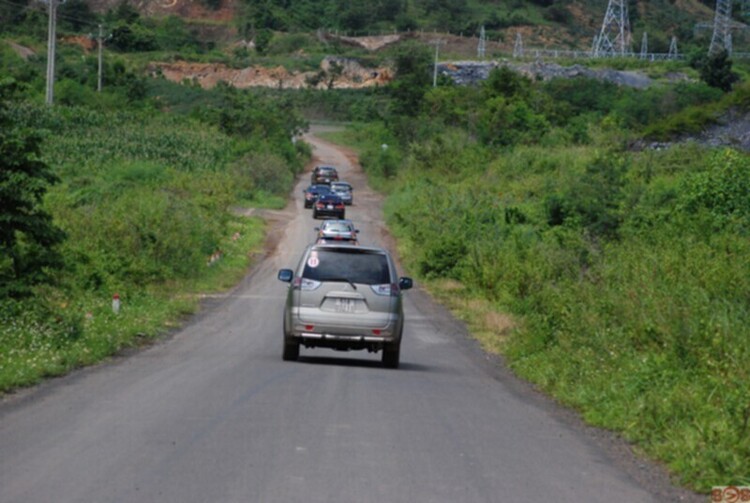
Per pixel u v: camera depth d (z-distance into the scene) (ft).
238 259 308.19
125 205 278.26
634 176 324.19
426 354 152.97
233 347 147.74
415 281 282.97
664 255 171.53
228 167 530.68
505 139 569.23
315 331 124.67
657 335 118.83
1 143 135.03
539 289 212.84
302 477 61.67
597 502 60.70
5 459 64.64
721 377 93.66
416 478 63.00
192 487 58.39
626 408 91.04
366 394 98.78
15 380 98.63
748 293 141.79
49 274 157.79
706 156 353.31
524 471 67.77
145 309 184.44
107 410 84.79
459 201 360.89
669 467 73.51
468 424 85.10
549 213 291.58
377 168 623.77
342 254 126.62
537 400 107.55
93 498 55.26
